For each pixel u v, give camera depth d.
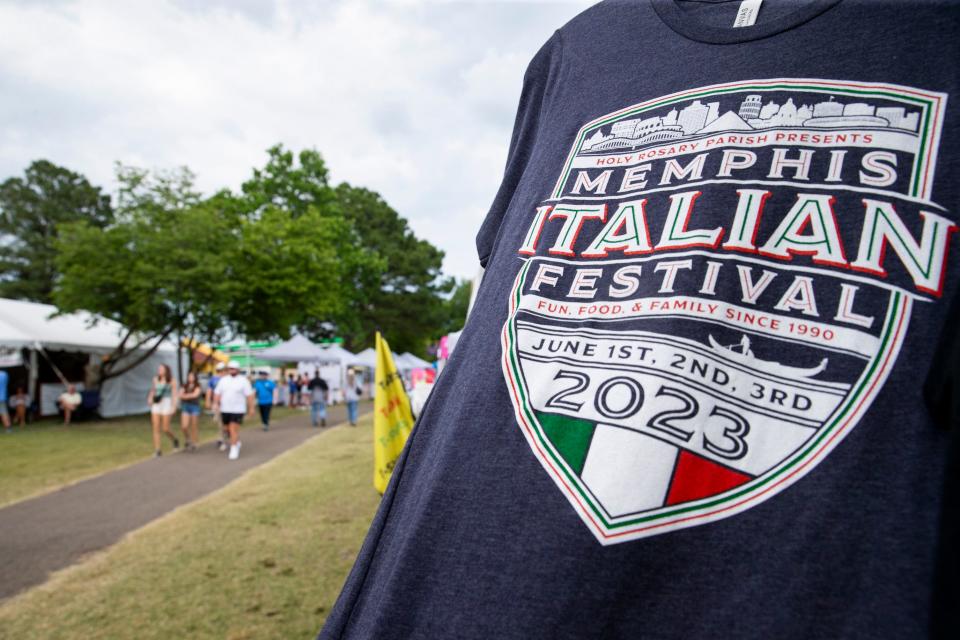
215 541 4.56
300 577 3.75
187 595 3.45
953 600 0.45
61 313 16.77
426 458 0.79
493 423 0.73
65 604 3.33
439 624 0.64
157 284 15.75
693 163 0.83
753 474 0.62
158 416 9.99
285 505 5.81
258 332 19.81
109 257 16.34
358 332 41.00
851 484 0.59
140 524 5.23
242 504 5.91
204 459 9.53
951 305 0.58
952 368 0.52
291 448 11.02
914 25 0.81
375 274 37.59
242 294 18.17
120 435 13.30
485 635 0.61
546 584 0.61
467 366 0.82
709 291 0.72
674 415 0.66
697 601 0.57
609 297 0.78
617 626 0.58
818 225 0.74
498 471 0.70
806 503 0.59
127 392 19.55
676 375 0.68
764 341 0.69
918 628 0.50
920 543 0.54
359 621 0.72
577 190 0.91
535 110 1.11
